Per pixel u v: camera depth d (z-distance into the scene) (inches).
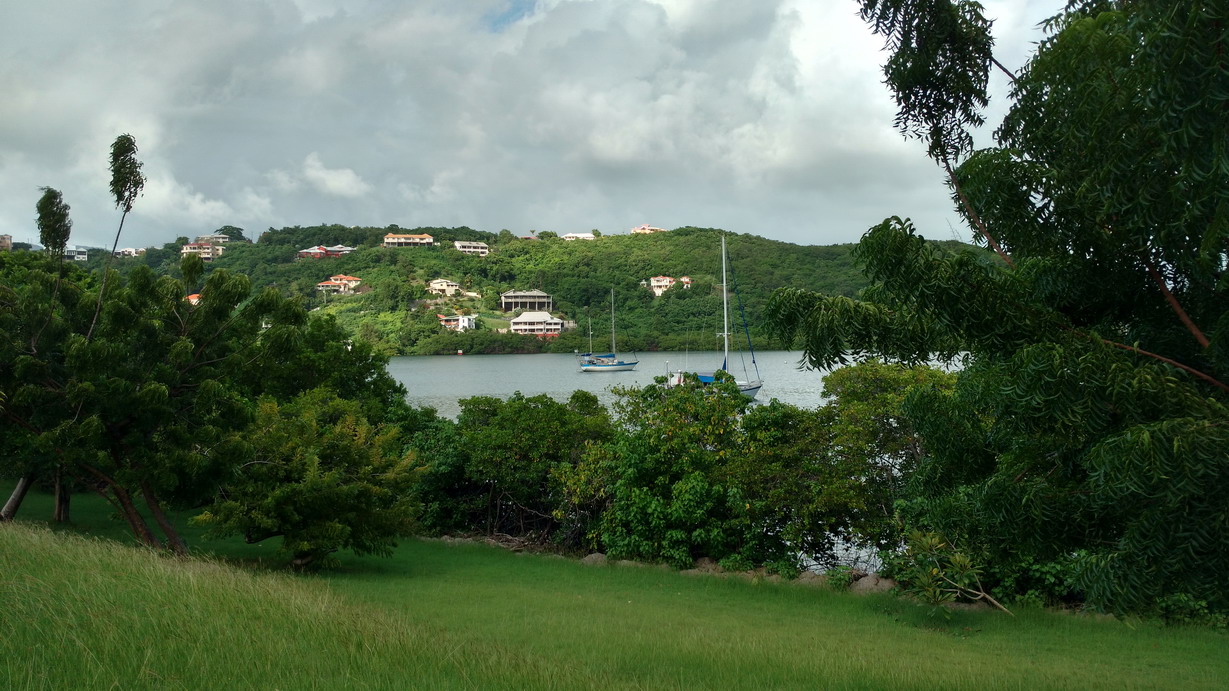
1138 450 183.9
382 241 7480.3
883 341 273.1
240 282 627.2
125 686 220.7
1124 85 197.5
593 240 7165.4
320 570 661.9
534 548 832.3
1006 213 249.8
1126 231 228.2
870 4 268.8
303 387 1011.9
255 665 253.6
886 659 410.9
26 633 256.2
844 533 701.9
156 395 560.4
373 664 271.0
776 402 752.3
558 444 843.4
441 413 2071.9
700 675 358.0
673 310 5078.7
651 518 717.9
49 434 552.7
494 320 5536.4
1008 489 254.1
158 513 620.4
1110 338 249.6
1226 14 155.6
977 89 272.5
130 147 580.1
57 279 588.7
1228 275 198.1
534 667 309.6
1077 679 386.0
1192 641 472.4
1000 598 567.5
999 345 233.5
